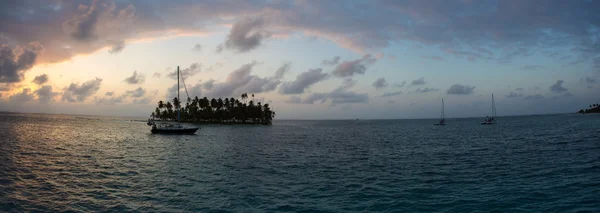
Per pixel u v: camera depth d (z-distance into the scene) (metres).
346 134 101.25
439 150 48.84
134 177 26.19
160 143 60.53
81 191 21.23
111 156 39.19
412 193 21.64
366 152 47.16
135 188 22.41
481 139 69.06
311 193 21.72
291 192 21.97
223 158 39.50
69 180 24.33
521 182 24.33
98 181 24.31
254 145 59.53
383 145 58.97
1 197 19.03
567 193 20.94
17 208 17.34
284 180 25.94
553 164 32.00
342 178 26.80
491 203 19.11
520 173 27.84
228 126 170.00
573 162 32.91
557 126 114.38
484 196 20.64
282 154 44.69
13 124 117.50
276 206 18.75
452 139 71.69
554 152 41.69
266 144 62.06
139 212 17.25
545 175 26.72
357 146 57.44
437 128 142.38
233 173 28.89
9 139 57.31
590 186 22.58
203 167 32.09
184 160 37.03
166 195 20.70
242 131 118.75
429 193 21.61
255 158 39.84
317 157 41.19
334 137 85.25
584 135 69.00
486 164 33.34
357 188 23.14
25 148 43.97
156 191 21.69
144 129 116.38
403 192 21.91
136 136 77.69
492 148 49.72
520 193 21.16
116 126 141.25
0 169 27.31
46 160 33.75
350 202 19.66
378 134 99.44
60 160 34.22
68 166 30.56
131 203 18.84
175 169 30.50
